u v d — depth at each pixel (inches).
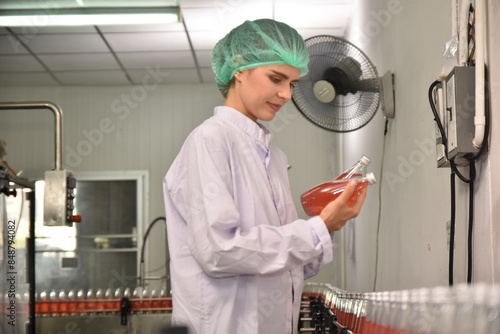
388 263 144.9
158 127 297.9
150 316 170.2
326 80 132.8
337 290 106.4
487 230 70.9
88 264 285.4
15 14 208.4
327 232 60.1
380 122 154.5
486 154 70.8
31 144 293.4
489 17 70.3
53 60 260.5
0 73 276.4
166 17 211.3
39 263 283.1
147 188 293.3
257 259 59.1
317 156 291.6
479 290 32.6
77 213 289.4
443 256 94.5
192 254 61.8
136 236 289.3
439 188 96.8
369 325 60.2
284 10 215.5
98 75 283.1
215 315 63.5
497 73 69.6
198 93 300.5
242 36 67.7
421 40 108.7
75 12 208.7
